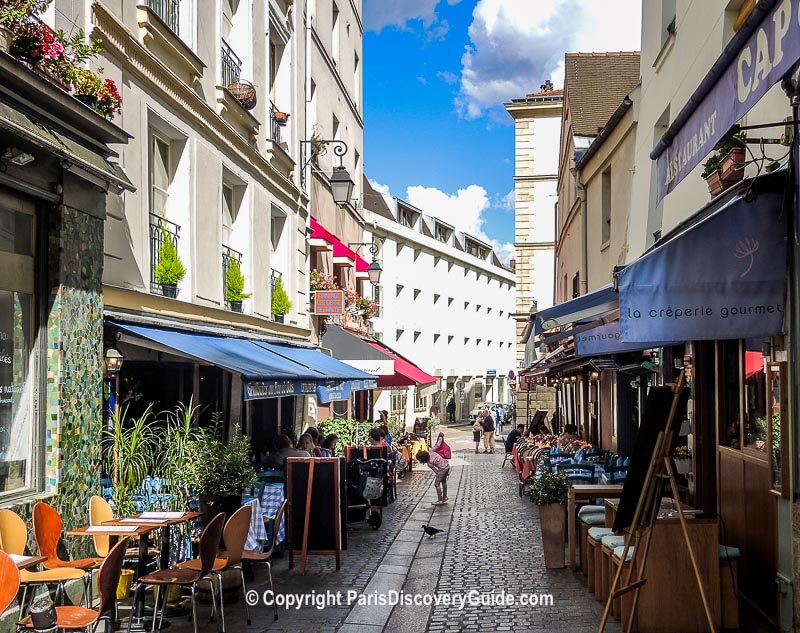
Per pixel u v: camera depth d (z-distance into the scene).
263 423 15.35
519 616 7.32
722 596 6.59
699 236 6.13
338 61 23.19
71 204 7.34
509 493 17.62
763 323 6.10
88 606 6.49
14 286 6.75
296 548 10.21
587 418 21.36
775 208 6.07
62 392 7.14
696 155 5.49
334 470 9.62
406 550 10.91
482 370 61.97
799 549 5.90
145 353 10.22
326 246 19.42
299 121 17.81
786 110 6.36
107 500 8.09
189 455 8.35
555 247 33.44
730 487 7.68
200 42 11.52
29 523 6.61
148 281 9.66
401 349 47.16
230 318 12.85
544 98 34.62
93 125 7.28
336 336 20.56
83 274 7.57
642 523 6.14
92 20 8.12
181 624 7.10
